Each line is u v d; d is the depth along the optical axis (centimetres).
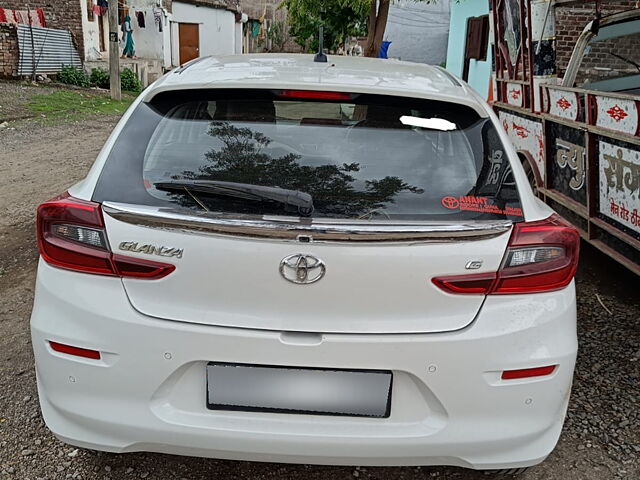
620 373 349
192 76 249
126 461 269
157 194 215
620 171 397
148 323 205
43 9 1986
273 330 205
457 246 205
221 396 207
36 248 518
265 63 280
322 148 230
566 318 218
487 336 206
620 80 586
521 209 220
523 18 565
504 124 652
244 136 232
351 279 201
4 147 968
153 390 208
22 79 1762
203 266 203
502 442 213
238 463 271
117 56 1677
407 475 266
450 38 1681
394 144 232
